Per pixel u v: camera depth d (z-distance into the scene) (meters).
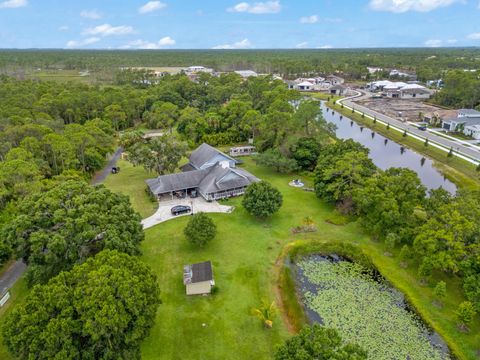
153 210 48.53
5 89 104.25
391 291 33.03
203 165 59.34
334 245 39.59
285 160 60.59
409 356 26.17
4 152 52.91
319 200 51.56
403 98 143.75
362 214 44.00
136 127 100.12
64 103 90.06
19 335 20.31
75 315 22.06
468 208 34.22
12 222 30.64
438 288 29.88
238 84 130.88
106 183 58.97
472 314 27.00
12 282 33.38
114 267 24.77
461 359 25.77
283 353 20.03
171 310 29.64
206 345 26.25
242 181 52.78
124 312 22.06
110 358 21.59
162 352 25.58
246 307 30.19
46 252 29.45
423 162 72.25
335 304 31.34
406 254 35.53
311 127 69.19
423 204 38.69
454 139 81.75
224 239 41.09
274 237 41.59
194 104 115.06
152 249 39.12
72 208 32.00
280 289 32.84
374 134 95.31
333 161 50.22
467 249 31.69
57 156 56.34
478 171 59.62
